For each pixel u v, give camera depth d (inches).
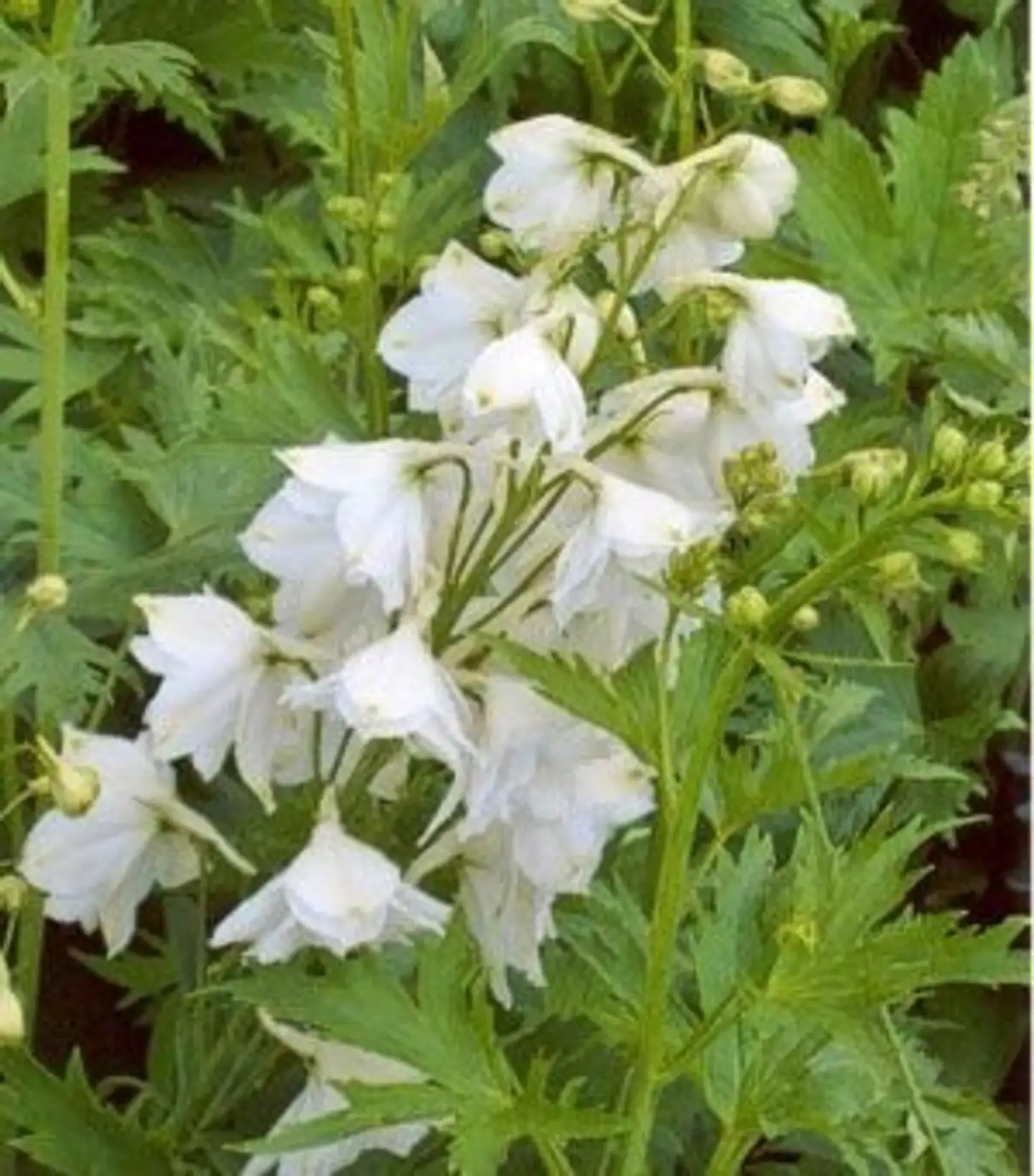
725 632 29.8
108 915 32.4
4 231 46.8
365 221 35.2
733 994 29.9
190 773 38.4
